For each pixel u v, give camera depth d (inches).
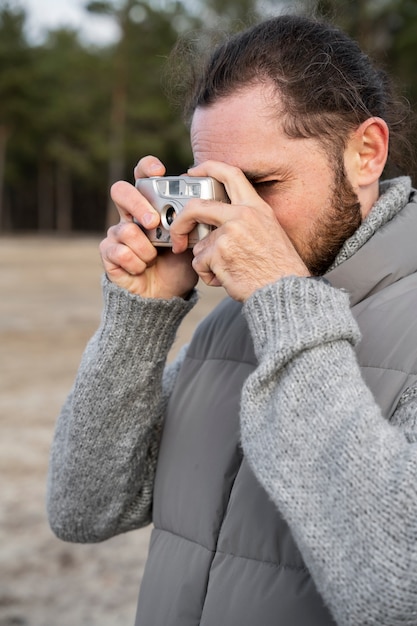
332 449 47.5
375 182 61.7
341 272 57.9
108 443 64.3
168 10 1697.8
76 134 1977.1
